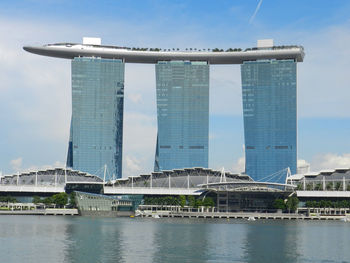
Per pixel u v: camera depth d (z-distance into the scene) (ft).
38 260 388.57
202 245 491.31
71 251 435.53
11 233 581.53
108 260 392.27
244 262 394.52
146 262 386.32
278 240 551.18
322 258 420.36
